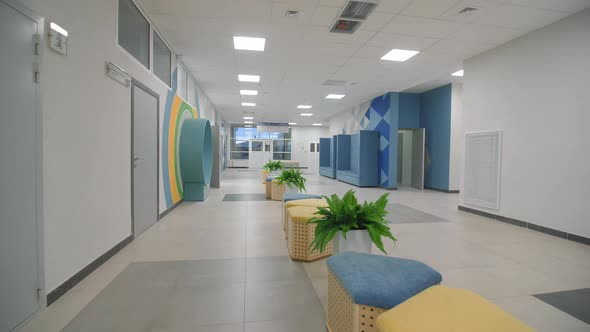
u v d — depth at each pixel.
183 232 4.14
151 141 4.43
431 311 1.19
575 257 3.29
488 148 5.39
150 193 4.41
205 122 6.44
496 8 3.96
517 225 4.80
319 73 7.29
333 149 13.45
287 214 3.49
